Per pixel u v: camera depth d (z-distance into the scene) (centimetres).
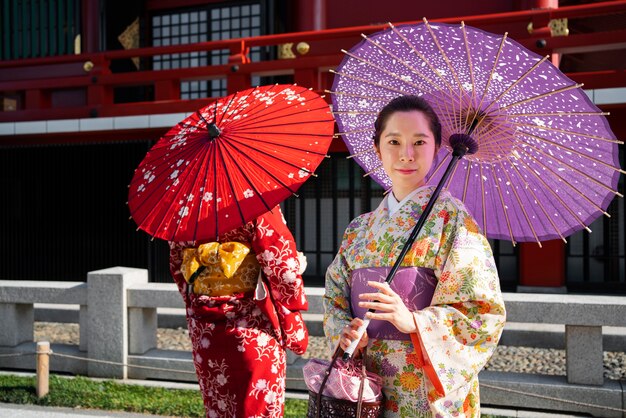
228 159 218
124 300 496
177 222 210
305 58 907
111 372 495
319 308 468
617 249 917
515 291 920
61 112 1041
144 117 972
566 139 187
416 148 180
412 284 171
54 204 1069
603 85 774
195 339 231
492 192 209
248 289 229
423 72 200
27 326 557
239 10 1252
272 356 229
